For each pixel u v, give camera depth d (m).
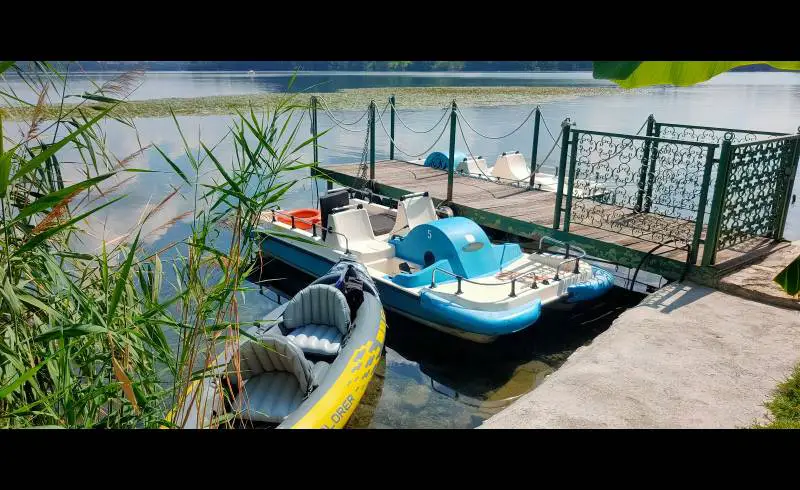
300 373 5.89
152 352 3.73
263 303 9.91
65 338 2.93
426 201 10.16
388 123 27.92
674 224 9.15
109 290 3.57
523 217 10.20
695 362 5.18
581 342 8.27
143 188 15.51
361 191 12.10
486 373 7.61
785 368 5.04
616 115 29.70
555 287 8.06
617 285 9.86
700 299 6.77
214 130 24.61
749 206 7.78
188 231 11.20
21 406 3.07
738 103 37.16
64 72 3.01
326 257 9.70
